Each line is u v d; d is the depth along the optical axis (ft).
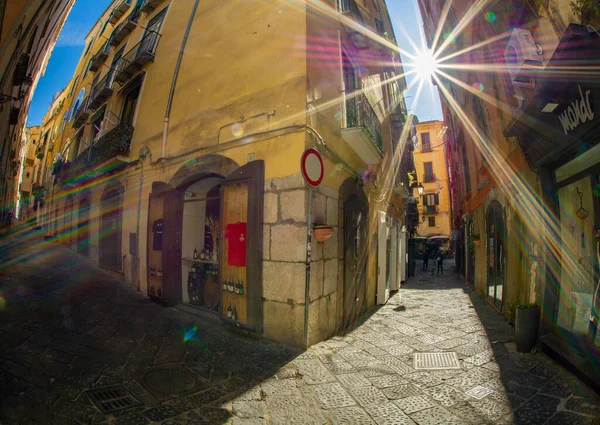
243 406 10.18
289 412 9.99
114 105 35.73
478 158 32.83
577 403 10.21
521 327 15.19
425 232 118.62
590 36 8.90
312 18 17.87
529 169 17.38
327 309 18.11
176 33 27.07
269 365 13.38
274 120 17.40
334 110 20.11
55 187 56.75
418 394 11.31
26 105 41.60
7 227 61.72
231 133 19.51
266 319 16.53
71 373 11.42
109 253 32.91
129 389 10.70
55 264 34.58
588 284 12.84
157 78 28.07
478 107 30.19
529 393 11.10
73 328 15.94
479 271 34.58
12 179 64.44
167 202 23.29
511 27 17.80
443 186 118.62
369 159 24.07
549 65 10.38
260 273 16.76
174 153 23.76
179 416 9.37
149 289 24.41
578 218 13.61
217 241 22.52
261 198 17.08
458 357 14.89
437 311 25.95
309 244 15.60
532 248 17.37
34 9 14.19
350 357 14.80
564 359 12.98
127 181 29.50
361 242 24.85
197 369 12.63
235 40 20.63
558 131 13.04
